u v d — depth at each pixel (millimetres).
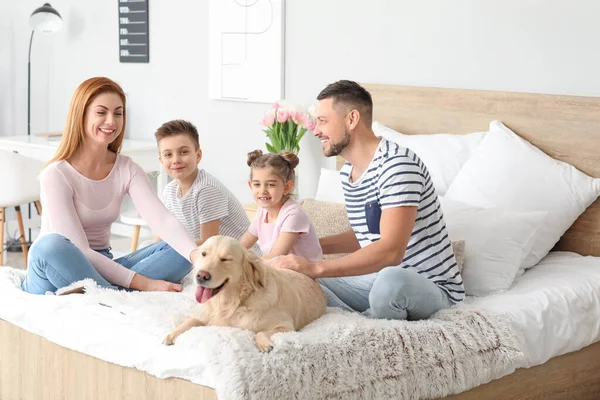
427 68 3902
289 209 2836
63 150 2975
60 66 5793
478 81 3738
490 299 2832
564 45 3461
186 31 4941
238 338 2186
